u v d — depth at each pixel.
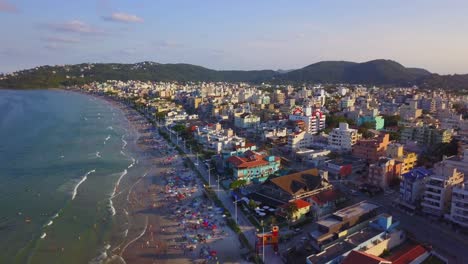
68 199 156.88
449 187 128.62
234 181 162.75
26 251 113.69
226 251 113.38
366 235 103.31
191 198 157.38
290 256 102.31
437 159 194.50
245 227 127.69
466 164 153.25
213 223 132.38
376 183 158.75
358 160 195.38
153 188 171.50
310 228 124.00
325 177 161.12
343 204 140.00
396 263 92.88
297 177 153.00
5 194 161.50
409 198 138.50
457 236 114.31
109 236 124.75
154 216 140.62
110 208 148.00
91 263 107.75
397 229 109.12
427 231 118.12
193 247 116.19
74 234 125.75
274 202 142.50
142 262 108.38
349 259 86.94
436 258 99.62
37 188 170.00
